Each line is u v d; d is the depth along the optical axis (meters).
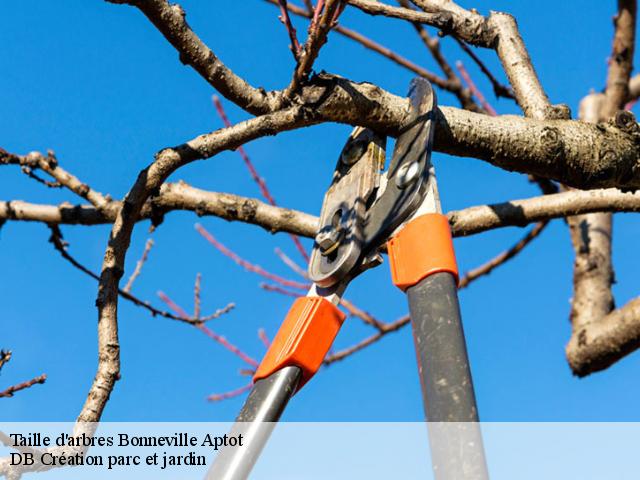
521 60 2.60
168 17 2.05
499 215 3.01
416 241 1.74
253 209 3.12
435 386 1.51
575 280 3.69
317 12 2.02
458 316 1.62
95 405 1.98
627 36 3.68
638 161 2.29
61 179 3.11
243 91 2.14
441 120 2.20
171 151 2.17
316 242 2.01
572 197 3.00
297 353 1.80
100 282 2.10
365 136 2.13
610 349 3.38
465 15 2.66
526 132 2.25
